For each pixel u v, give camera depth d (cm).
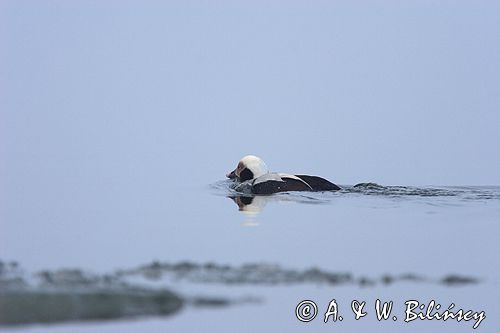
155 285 1195
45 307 1070
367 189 2416
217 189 2503
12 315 1045
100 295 1110
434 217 1927
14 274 1248
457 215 1959
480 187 2525
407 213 1991
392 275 1348
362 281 1306
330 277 1306
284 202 2191
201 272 1291
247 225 1831
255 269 1327
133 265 1370
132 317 1065
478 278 1352
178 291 1175
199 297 1155
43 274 1242
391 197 2264
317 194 2341
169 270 1299
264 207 2109
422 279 1337
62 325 1027
